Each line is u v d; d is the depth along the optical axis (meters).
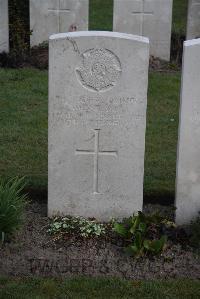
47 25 5.35
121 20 5.27
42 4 5.30
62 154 2.83
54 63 2.71
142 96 2.75
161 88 4.71
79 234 2.78
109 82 2.74
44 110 4.27
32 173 3.38
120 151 2.83
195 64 2.69
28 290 2.44
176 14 7.65
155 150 3.73
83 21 5.36
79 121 2.79
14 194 2.78
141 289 2.46
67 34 2.70
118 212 2.91
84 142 2.81
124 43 2.69
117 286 2.48
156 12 5.26
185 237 2.78
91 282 2.49
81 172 2.85
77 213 2.91
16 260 2.62
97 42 2.69
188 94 2.73
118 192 2.88
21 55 5.12
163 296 2.43
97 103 2.77
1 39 5.11
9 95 4.47
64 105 2.77
